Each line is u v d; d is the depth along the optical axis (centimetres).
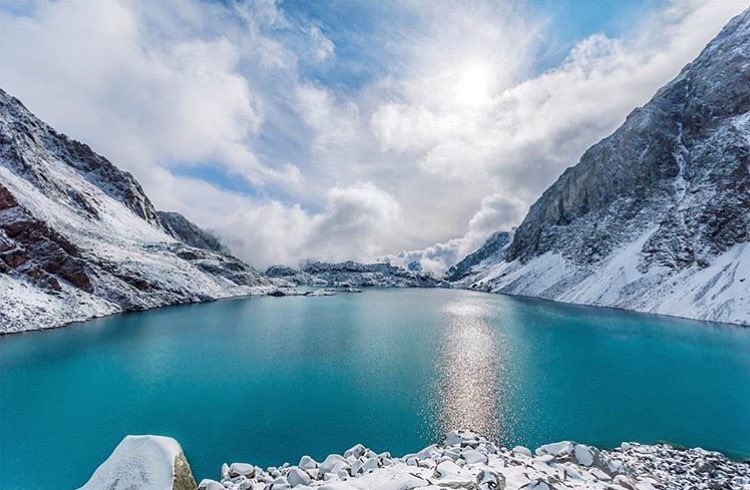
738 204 11375
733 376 4434
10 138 13788
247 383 4062
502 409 3381
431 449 1964
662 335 7056
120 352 5284
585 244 17388
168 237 19475
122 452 1313
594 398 3662
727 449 2708
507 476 1435
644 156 17700
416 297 17888
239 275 17012
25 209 8181
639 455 2478
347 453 2033
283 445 2692
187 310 9975
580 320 9131
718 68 16625
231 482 1789
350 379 4216
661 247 12769
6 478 2252
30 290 7031
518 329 7812
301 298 16175
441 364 4891
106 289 9062
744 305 8669
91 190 18000
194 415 3200
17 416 3141
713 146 14775
